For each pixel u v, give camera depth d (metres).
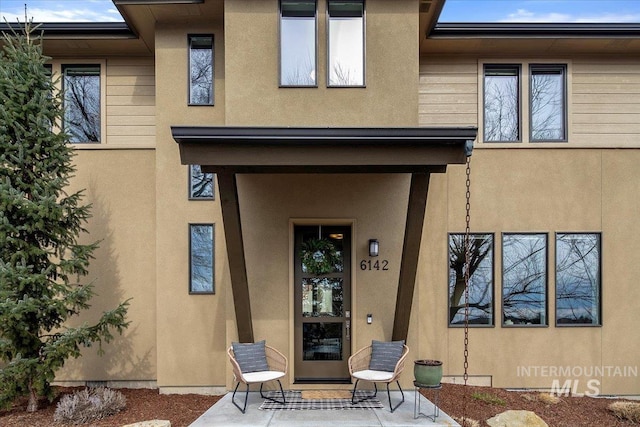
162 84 8.38
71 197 7.39
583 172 8.62
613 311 8.51
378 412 6.68
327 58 7.36
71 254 8.56
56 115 7.26
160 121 8.41
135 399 7.87
